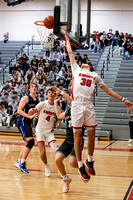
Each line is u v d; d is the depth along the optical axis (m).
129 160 7.52
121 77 15.44
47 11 22.89
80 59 15.17
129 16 21.77
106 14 22.03
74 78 3.97
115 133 12.27
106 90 3.93
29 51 19.86
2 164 6.73
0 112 12.82
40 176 5.69
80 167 4.07
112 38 18.83
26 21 23.19
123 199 4.38
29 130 5.84
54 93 5.64
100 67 16.86
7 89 14.43
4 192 4.64
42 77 13.96
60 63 15.44
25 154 5.82
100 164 6.96
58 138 11.89
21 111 5.70
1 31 23.45
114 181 5.43
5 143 10.22
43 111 5.65
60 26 4.19
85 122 3.93
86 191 4.79
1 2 23.30
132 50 17.44
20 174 5.81
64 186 4.71
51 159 7.45
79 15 5.64
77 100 3.90
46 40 7.35
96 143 10.88
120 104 13.42
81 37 5.71
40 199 4.33
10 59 19.08
